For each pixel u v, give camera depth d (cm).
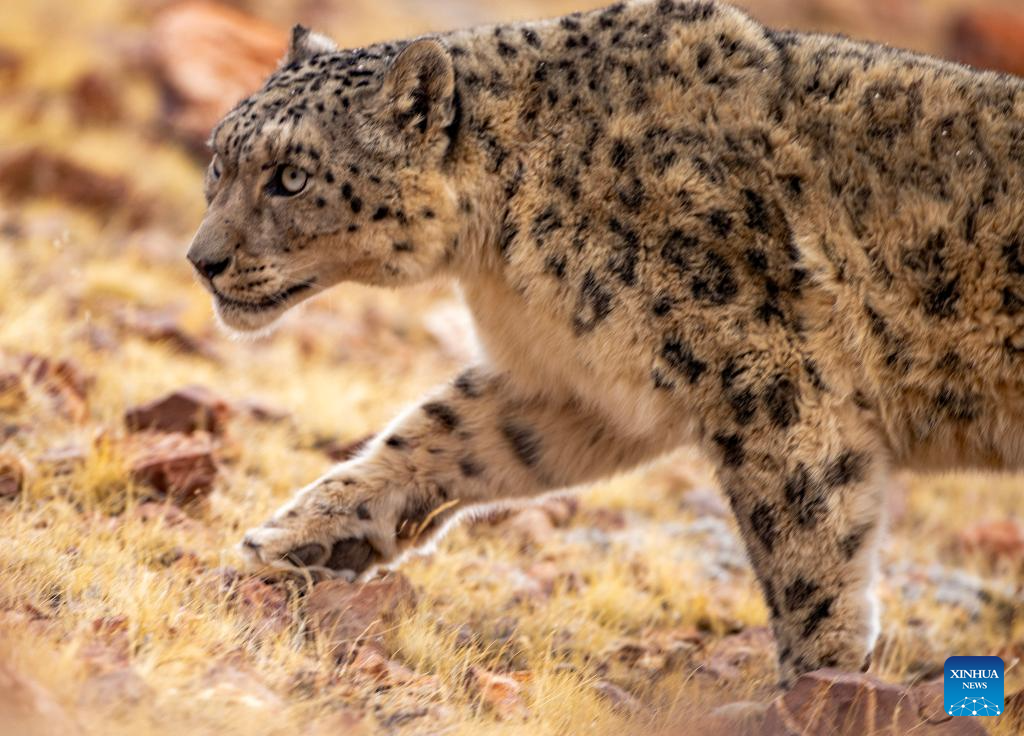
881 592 1627
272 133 1209
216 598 1157
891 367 1162
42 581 1120
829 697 1047
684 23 1232
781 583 1154
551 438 1312
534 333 1232
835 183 1169
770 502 1148
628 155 1184
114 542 1239
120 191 2692
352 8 4188
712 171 1167
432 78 1211
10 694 808
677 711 1145
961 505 2123
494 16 4591
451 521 1338
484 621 1315
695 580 1580
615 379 1197
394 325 2494
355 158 1216
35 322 1856
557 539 1641
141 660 992
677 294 1155
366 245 1233
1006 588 1759
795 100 1191
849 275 1155
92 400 1680
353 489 1279
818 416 1145
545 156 1212
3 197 2611
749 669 1302
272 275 1232
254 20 3612
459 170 1230
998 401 1162
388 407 2005
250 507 1455
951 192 1154
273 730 927
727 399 1150
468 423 1308
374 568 1312
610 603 1431
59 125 2944
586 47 1239
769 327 1148
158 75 3191
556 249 1193
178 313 2184
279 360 2100
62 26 3406
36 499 1352
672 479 1972
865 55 1218
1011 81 1201
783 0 5200
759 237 1154
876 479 1164
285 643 1101
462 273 1265
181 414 1608
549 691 1129
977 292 1145
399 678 1090
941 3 5481
